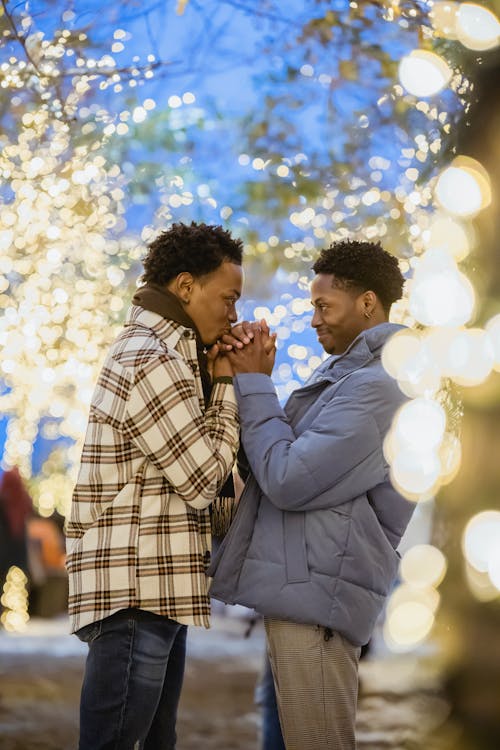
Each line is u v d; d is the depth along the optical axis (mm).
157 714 3980
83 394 8734
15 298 7910
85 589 3531
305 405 3957
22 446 12281
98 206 7070
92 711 3525
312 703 3604
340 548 3633
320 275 4070
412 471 3623
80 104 5801
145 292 3838
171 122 6574
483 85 3805
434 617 3881
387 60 5180
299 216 6297
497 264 3627
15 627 13469
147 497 3598
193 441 3557
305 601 3590
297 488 3576
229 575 3713
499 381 3531
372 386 3691
